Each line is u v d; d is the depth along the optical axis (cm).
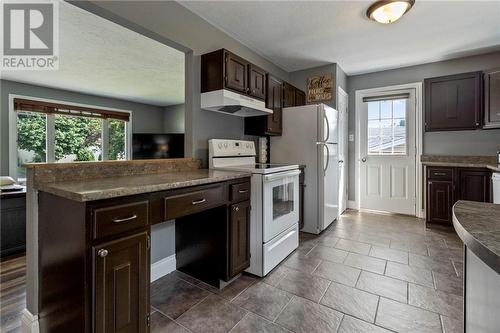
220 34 265
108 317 116
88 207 109
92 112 543
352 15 243
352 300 175
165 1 207
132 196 125
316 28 267
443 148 372
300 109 319
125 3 180
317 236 304
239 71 243
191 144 238
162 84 463
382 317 157
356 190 440
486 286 70
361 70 410
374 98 420
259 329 148
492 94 308
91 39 277
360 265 227
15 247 259
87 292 110
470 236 64
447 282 197
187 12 227
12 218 258
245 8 228
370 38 293
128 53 318
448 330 144
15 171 440
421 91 384
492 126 309
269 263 215
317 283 198
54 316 132
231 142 266
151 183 138
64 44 289
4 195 251
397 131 407
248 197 208
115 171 172
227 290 190
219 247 192
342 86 408
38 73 392
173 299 179
